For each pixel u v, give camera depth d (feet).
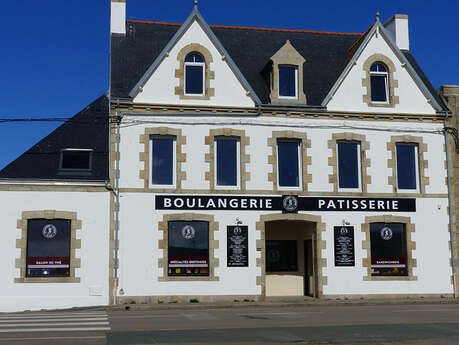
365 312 59.62
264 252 73.41
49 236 69.31
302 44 89.04
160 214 71.67
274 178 74.95
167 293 70.54
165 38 82.84
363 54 79.77
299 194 75.25
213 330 43.65
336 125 77.56
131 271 70.08
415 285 76.48
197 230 72.95
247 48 86.38
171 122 73.56
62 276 68.74
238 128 75.05
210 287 71.67
